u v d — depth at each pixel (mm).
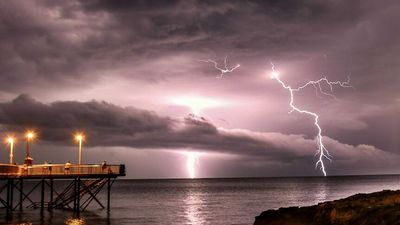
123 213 67125
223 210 77188
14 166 55250
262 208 81750
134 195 129125
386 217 30672
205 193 140250
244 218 64875
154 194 136250
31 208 67750
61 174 58281
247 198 112188
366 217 31969
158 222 58688
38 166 57375
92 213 63156
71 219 56469
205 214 70312
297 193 136250
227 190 163375
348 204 35719
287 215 38938
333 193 134625
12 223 52812
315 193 135250
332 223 34125
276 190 158125
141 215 66125
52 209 65312
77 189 64250
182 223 58562
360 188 165750
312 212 37906
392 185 191375
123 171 60125
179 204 91125
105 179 64375
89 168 59219
